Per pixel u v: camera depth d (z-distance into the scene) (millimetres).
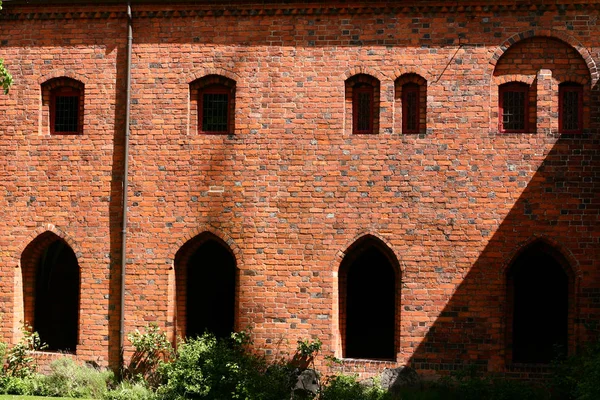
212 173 16594
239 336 16219
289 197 16391
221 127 16891
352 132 16516
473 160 16016
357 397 15094
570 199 15828
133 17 16875
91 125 16969
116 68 16969
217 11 16672
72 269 20594
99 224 16859
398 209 16125
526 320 19109
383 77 16266
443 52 16156
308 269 16281
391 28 16297
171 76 16781
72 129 17328
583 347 15602
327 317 16188
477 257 15930
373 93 16516
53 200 17016
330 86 16391
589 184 15820
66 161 17000
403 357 16016
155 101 16797
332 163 16312
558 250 15906
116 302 16766
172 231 16641
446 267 15977
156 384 16203
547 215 15859
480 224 15953
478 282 15906
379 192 16188
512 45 16062
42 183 17062
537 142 15930
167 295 16609
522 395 15219
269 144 16484
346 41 16391
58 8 17047
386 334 20438
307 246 16312
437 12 16203
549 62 16031
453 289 15953
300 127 16422
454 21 16156
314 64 16438
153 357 16547
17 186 17141
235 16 16656
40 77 17172
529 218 15883
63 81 17250
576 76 15953
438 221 16047
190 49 16750
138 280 16688
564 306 18875
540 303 19078
